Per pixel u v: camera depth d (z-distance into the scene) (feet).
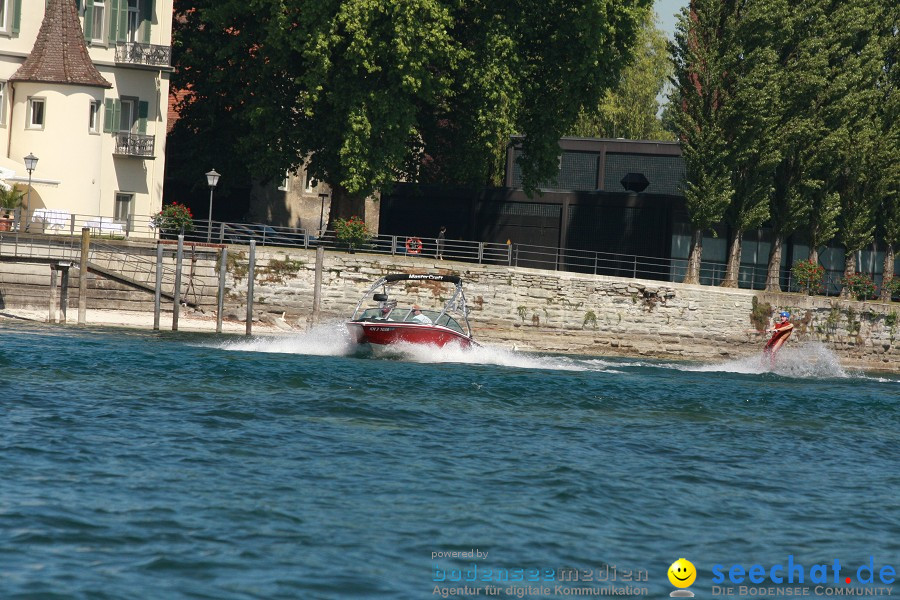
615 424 335.47
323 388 362.33
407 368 436.35
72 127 642.22
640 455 289.12
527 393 385.29
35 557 178.60
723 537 216.74
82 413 294.87
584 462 273.54
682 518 228.43
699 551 206.28
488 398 367.86
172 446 261.65
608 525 218.79
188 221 627.05
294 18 638.53
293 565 182.29
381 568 183.83
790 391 450.30
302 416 310.24
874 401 435.12
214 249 613.11
